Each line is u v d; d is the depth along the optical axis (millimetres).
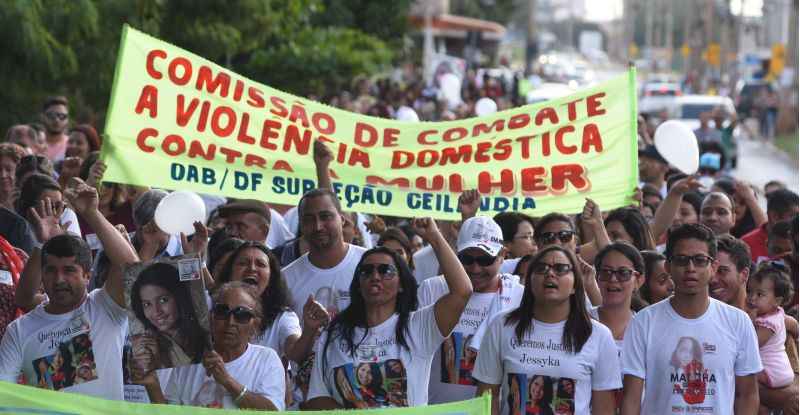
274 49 30109
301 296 9422
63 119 16562
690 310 8344
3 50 18406
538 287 8062
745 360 8352
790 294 9977
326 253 9430
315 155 10312
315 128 10883
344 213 11039
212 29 22562
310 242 9383
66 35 18719
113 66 19656
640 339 8398
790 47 61438
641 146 17281
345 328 8281
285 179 10727
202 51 22844
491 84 41938
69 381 7879
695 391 8289
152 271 7527
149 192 10031
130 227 11969
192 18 22359
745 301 9992
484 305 9289
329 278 9422
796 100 60812
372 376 8211
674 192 11406
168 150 10398
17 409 7176
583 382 8109
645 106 58781
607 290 8984
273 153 10727
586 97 11188
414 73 53875
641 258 9039
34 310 8016
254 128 10672
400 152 11047
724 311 8391
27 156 11805
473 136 11141
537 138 11172
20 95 18875
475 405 7359
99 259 9852
